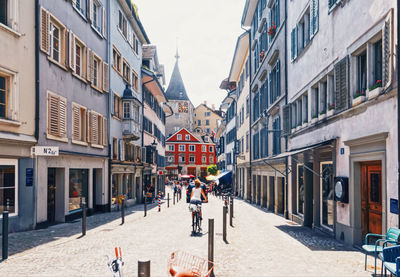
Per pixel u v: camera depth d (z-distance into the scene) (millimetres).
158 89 33219
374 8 7824
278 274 6199
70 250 8289
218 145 59562
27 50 12148
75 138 16062
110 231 11469
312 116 12727
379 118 7609
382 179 7445
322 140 11562
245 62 32125
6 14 11445
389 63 7047
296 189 15141
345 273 6238
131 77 26156
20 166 12039
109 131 20672
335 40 10258
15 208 11797
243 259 7348
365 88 8805
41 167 12781
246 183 31156
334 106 10648
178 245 8891
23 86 11906
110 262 3873
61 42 14930
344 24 9578
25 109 12000
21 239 10008
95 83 19281
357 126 8766
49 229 12406
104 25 20172
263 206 23203
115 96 22500
